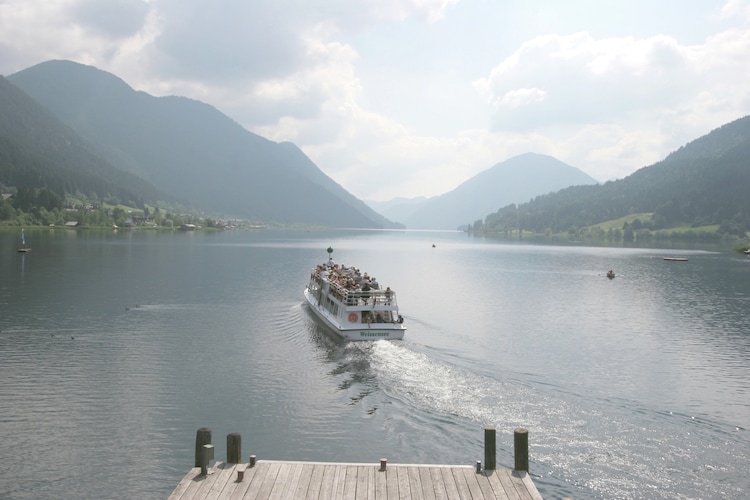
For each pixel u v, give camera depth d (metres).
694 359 50.09
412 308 78.75
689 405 37.19
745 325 67.38
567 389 40.06
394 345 52.53
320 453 30.02
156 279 105.56
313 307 71.00
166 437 32.34
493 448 24.47
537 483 26.16
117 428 33.50
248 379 42.56
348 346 51.94
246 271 126.69
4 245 182.88
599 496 25.17
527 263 174.00
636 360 49.56
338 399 37.81
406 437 31.48
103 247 191.88
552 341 57.19
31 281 97.19
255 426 33.72
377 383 40.66
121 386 41.00
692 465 28.06
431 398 37.44
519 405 36.25
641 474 27.09
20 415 35.31
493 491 22.67
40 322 63.12
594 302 86.69
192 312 71.31
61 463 29.16
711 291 102.00
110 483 27.31
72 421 34.47
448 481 23.48
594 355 51.25
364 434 32.12
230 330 60.50
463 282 115.50
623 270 148.12
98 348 51.97
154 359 48.31
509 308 79.75
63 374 43.75
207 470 23.81
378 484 23.09
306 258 177.75
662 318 72.12
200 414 35.69
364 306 54.59
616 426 32.94
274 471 24.02
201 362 47.38
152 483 27.36
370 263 169.25
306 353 50.38
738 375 44.91
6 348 51.53
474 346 54.06
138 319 66.12
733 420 34.41
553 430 32.16
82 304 75.50
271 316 69.00
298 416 35.12
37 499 25.86
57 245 192.00
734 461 28.53
